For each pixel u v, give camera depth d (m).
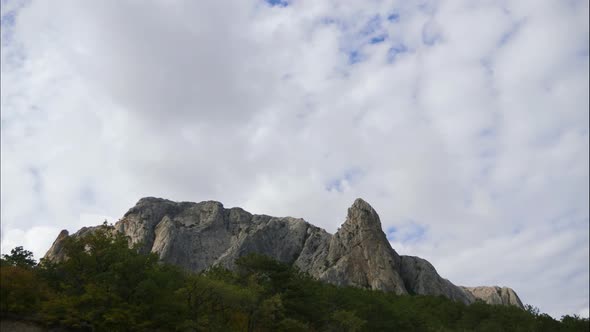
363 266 137.00
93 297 41.53
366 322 62.00
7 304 39.50
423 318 75.50
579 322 88.62
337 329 57.91
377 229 149.12
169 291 46.22
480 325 85.19
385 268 136.00
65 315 40.09
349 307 65.56
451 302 98.00
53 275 47.00
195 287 50.31
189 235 147.75
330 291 67.25
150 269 47.50
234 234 157.00
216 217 160.38
